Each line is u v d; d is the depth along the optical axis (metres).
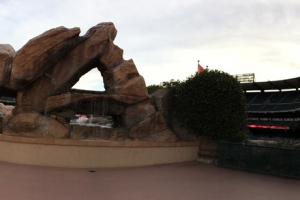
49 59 15.93
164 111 19.36
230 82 17.59
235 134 17.16
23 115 15.69
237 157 15.59
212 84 17.36
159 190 10.57
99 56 17.83
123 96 17.38
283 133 46.31
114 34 18.89
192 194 10.20
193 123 17.88
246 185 11.94
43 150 14.09
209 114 17.20
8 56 15.80
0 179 10.55
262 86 52.97
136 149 15.77
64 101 16.25
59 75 16.88
